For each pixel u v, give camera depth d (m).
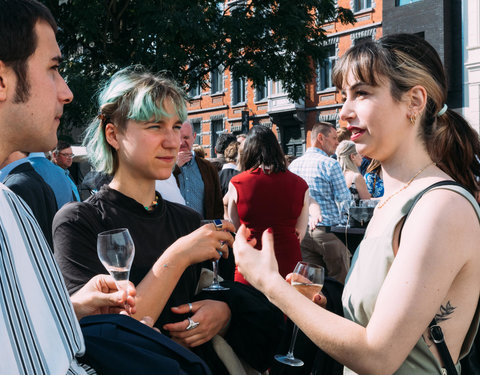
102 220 1.54
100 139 1.63
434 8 16.23
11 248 0.76
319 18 14.99
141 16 12.04
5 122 0.95
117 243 1.21
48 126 0.99
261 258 1.22
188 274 1.59
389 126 1.19
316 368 1.40
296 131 21.97
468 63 15.59
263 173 3.21
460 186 1.08
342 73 1.25
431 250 1.01
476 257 1.06
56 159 6.55
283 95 21.52
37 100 0.96
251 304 1.49
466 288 1.07
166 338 1.11
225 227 1.48
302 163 4.47
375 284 1.15
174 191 2.84
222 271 1.89
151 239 1.59
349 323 1.07
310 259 4.52
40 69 0.96
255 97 23.06
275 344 1.48
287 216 3.18
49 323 0.79
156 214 1.64
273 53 14.41
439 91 1.21
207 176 4.17
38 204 2.40
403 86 1.18
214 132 25.39
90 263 1.46
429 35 16.41
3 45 0.91
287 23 13.52
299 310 1.12
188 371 1.08
